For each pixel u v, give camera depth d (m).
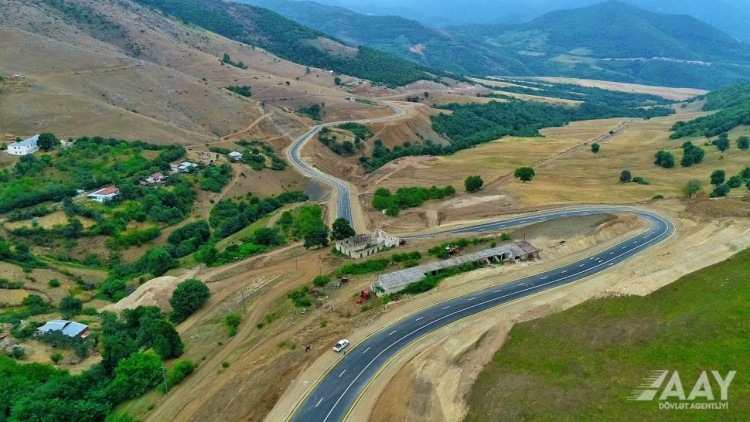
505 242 109.50
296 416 60.44
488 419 54.41
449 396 59.38
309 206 148.62
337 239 120.44
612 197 148.62
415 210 145.62
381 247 114.56
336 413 60.50
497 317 76.44
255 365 73.00
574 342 64.50
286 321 84.81
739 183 148.75
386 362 69.00
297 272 107.25
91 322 95.81
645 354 60.44
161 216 145.12
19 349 83.31
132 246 134.88
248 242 130.62
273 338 79.69
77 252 128.12
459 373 62.94
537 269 95.44
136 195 148.50
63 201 139.25
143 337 86.50
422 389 61.69
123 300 107.06
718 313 66.00
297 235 133.38
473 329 72.81
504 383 58.94
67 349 86.25
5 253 115.31
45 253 124.56
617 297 73.56
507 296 84.94
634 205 138.25
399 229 132.38
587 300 74.75
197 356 80.56
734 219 108.38
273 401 63.44
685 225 115.75
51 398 67.56
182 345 83.56
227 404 64.69
